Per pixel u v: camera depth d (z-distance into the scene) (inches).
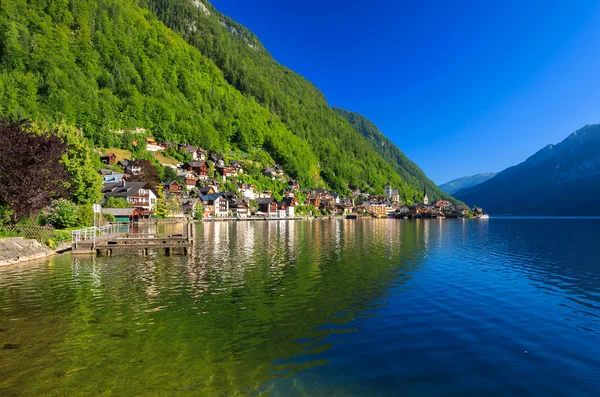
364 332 594.6
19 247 1288.1
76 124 6043.3
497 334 591.5
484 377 442.6
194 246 1830.7
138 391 392.8
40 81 6131.9
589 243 2172.7
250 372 446.3
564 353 516.7
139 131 7180.1
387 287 914.7
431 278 1032.8
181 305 737.0
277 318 661.9
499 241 2294.5
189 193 5757.9
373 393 401.4
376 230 3528.5
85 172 2431.1
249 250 1664.6
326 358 491.8
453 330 608.1
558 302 789.9
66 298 778.8
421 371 457.1
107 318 647.8
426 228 4055.1
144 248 1498.5
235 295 821.2
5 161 1270.9
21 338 547.8
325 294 839.1
